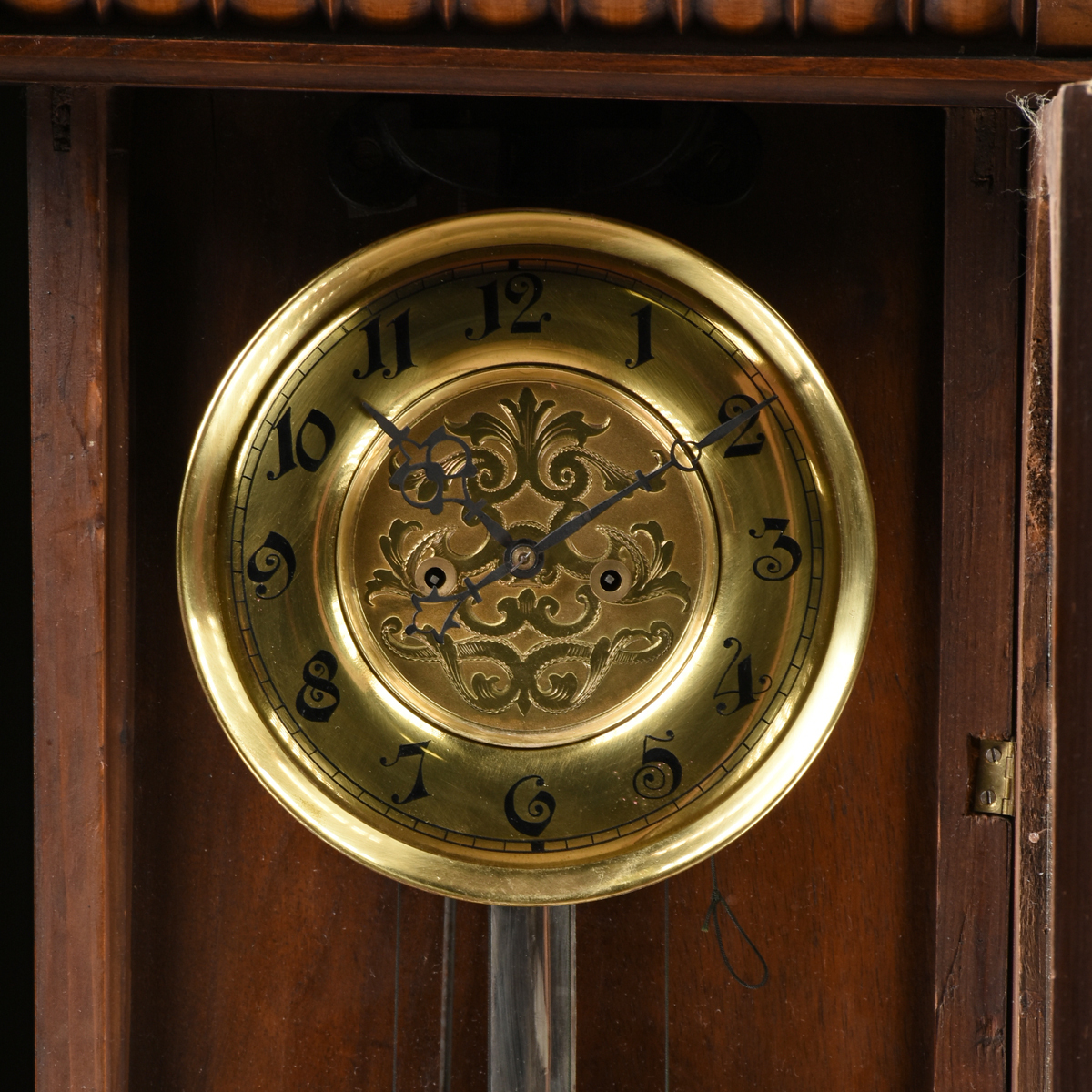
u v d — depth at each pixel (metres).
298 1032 0.91
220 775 0.91
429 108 0.89
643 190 0.90
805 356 0.85
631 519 0.86
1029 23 0.80
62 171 0.85
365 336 0.85
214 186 0.90
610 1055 0.92
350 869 0.91
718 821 0.85
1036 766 0.86
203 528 0.85
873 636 0.90
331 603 0.85
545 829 0.85
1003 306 0.87
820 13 0.80
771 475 0.86
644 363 0.86
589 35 0.80
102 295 0.86
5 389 0.96
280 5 0.79
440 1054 0.91
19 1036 0.96
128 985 0.89
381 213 0.90
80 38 0.80
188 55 0.80
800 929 0.91
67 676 0.86
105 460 0.86
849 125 0.90
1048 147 0.83
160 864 0.90
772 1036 0.91
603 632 0.86
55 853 0.86
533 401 0.86
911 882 0.90
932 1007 0.90
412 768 0.85
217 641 0.85
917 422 0.90
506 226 0.85
